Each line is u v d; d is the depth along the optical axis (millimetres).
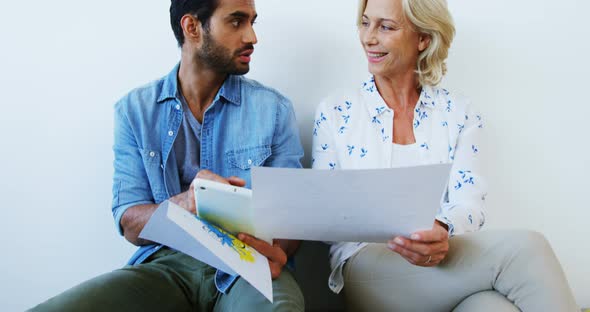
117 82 1425
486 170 1519
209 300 1120
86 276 1510
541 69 1476
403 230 995
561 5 1445
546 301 1005
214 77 1243
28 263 1491
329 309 1553
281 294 1016
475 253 1085
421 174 887
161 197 1222
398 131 1314
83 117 1437
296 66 1453
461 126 1310
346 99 1337
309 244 1520
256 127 1274
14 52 1401
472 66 1472
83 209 1477
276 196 928
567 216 1543
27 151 1444
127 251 1504
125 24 1402
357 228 992
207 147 1256
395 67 1270
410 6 1212
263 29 1431
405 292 1149
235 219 995
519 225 1546
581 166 1524
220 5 1168
